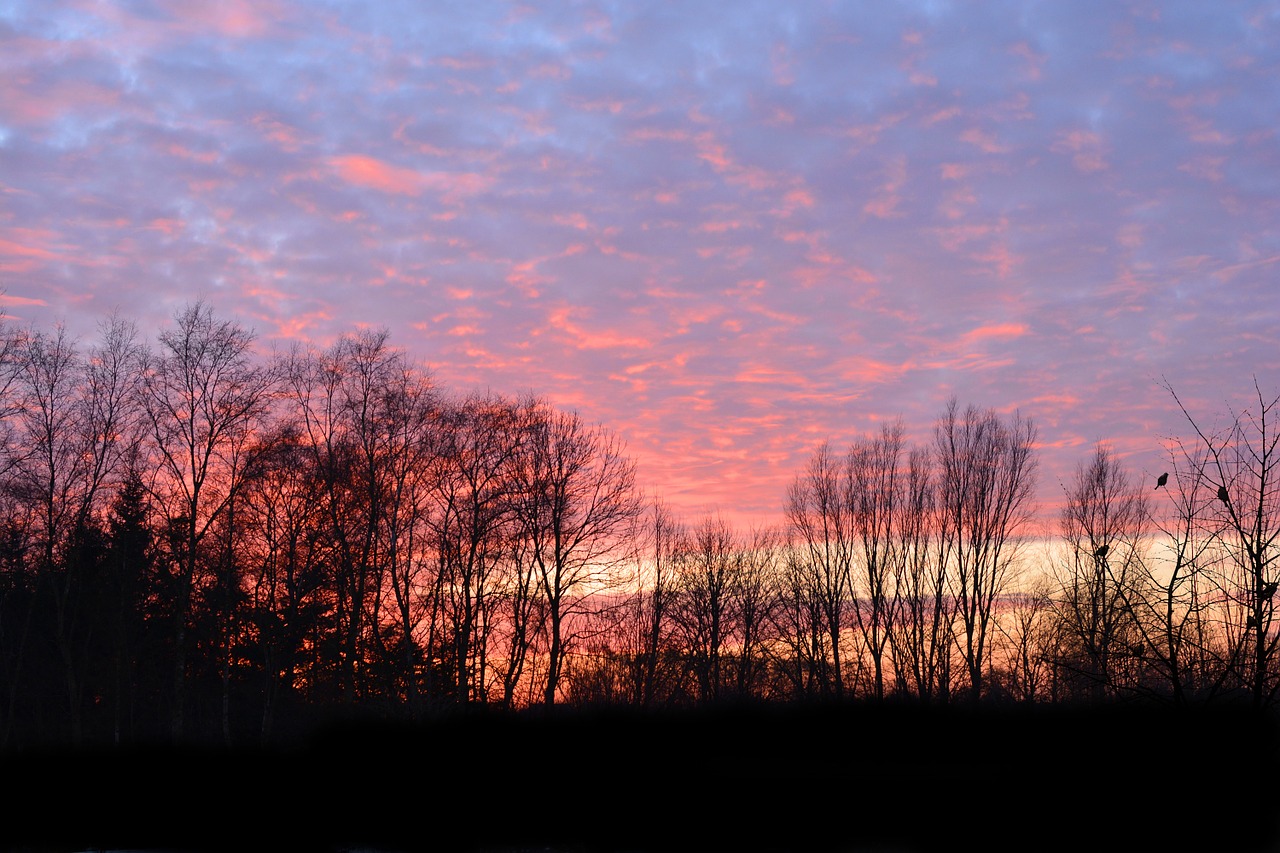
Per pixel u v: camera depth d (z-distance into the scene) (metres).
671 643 52.00
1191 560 12.09
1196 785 12.91
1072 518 40.53
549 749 26.95
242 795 27.59
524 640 44.00
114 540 48.06
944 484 53.69
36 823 27.48
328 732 28.75
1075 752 17.41
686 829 25.59
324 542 44.62
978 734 22.03
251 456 43.97
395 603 44.38
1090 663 16.31
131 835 27.84
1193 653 12.28
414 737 28.08
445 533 43.75
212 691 49.50
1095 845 15.70
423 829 26.92
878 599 53.66
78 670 47.84
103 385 44.25
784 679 54.22
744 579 55.78
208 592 44.72
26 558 45.38
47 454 42.75
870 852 23.16
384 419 44.31
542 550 44.81
